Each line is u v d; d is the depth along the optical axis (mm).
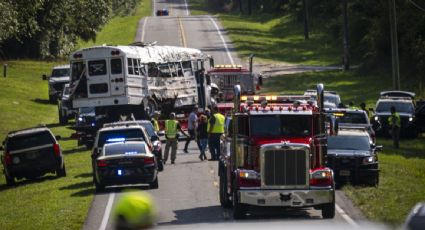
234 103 57281
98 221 57781
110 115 112312
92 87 110625
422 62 179000
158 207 62094
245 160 55000
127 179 70938
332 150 72500
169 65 117750
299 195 54062
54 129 136375
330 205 54344
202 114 92938
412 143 118688
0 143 123875
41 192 77375
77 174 88875
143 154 71625
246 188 54312
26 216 63719
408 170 83438
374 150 74000
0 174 101125
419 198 62062
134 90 111375
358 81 189750
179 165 89188
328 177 54562
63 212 63000
